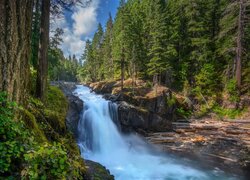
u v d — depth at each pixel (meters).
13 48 5.36
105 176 7.57
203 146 17.62
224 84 28.58
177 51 33.94
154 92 26.12
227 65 29.23
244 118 24.16
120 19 40.88
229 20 27.31
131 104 23.16
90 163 8.40
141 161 15.26
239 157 15.39
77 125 18.06
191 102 28.11
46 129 6.98
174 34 31.83
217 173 13.30
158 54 29.20
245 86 26.62
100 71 55.34
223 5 32.12
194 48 32.59
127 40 34.25
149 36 35.44
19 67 5.70
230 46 27.58
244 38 27.80
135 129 21.17
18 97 5.66
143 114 21.33
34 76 10.97
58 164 3.83
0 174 3.75
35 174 3.57
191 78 31.53
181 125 23.05
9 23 5.20
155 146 18.12
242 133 19.89
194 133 20.84
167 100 25.58
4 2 5.05
